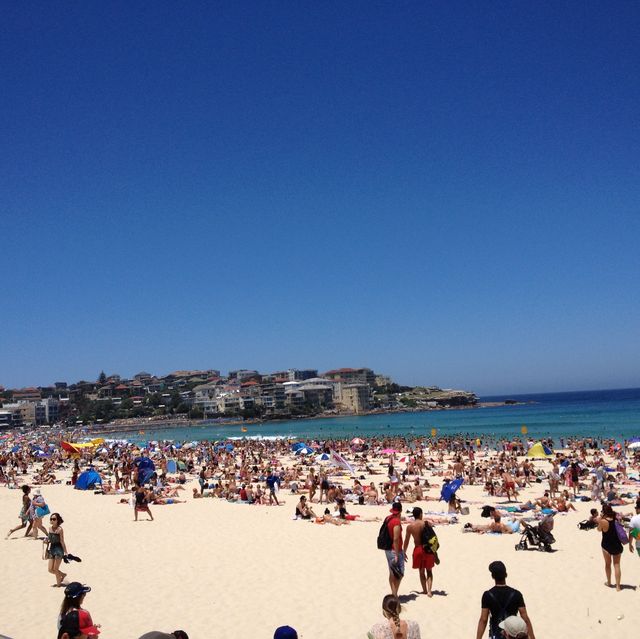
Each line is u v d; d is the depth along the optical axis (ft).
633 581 44.62
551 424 415.03
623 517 67.87
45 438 474.49
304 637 35.04
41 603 41.57
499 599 24.35
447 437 307.78
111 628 36.96
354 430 463.83
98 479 121.60
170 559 55.83
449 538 63.26
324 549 59.06
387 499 95.25
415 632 23.43
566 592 42.42
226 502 99.91
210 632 36.14
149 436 504.02
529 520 73.92
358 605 40.40
